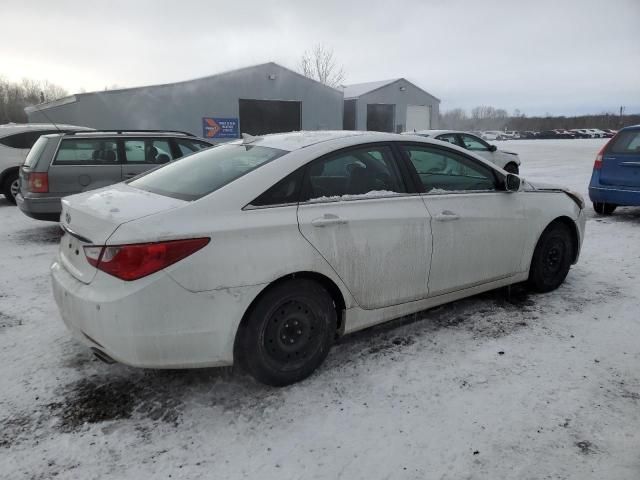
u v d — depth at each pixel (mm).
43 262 5844
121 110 20438
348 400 2902
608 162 8055
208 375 3197
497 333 3736
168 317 2609
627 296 4477
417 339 3652
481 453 2449
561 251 4590
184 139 7691
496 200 3986
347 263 3152
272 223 2865
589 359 3336
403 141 3643
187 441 2566
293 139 3498
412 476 2309
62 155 6797
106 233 2635
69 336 3760
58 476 2324
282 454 2465
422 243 3494
